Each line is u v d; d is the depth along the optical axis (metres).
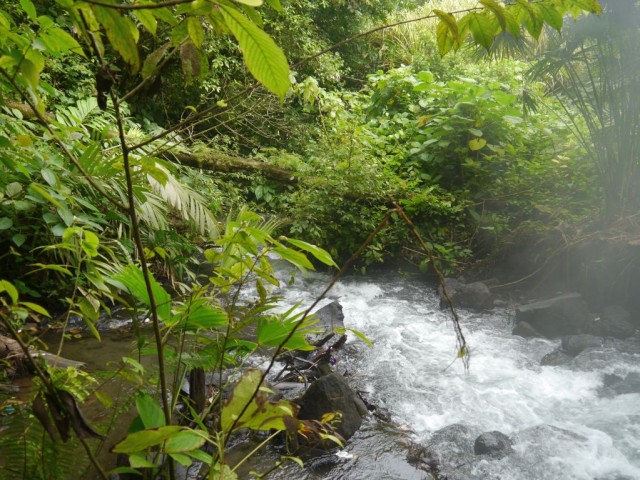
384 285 5.21
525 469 2.45
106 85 1.04
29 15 1.20
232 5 0.91
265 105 6.82
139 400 1.39
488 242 5.39
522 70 7.17
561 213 5.11
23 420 1.54
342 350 3.70
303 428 1.40
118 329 3.71
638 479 2.38
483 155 5.68
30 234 3.57
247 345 1.69
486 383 3.31
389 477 2.36
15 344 2.87
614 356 3.65
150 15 0.99
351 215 5.38
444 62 8.04
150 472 1.47
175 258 4.11
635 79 4.51
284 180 5.99
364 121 6.79
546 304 4.19
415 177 5.73
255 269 1.51
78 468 1.91
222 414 1.19
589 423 2.86
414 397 3.12
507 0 3.36
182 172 5.48
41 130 3.90
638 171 4.66
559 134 5.94
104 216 3.56
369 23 9.42
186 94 7.05
